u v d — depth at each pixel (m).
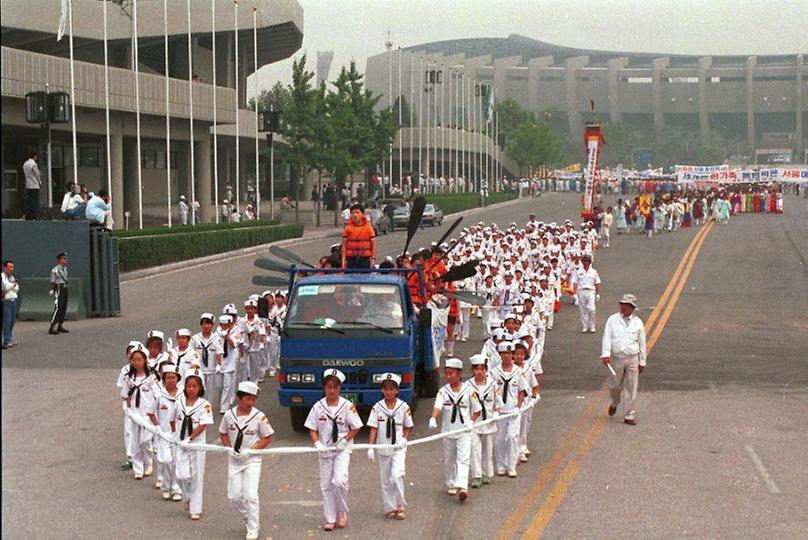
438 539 11.14
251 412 11.60
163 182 71.69
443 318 21.41
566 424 17.27
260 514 12.20
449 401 12.77
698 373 22.23
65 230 30.80
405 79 180.12
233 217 61.34
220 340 18.14
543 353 24.97
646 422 17.39
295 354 16.45
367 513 12.23
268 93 109.38
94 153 61.25
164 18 57.94
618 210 63.06
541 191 127.50
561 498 12.76
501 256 35.44
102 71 49.88
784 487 13.25
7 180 53.62
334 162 68.38
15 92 43.88
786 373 22.22
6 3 54.12
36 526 11.65
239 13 66.25
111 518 12.03
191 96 54.84
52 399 19.16
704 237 59.16
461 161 117.12
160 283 38.75
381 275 17.80
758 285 38.78
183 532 11.49
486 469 13.48
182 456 11.91
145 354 14.02
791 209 86.88
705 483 13.45
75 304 30.38
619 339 17.25
